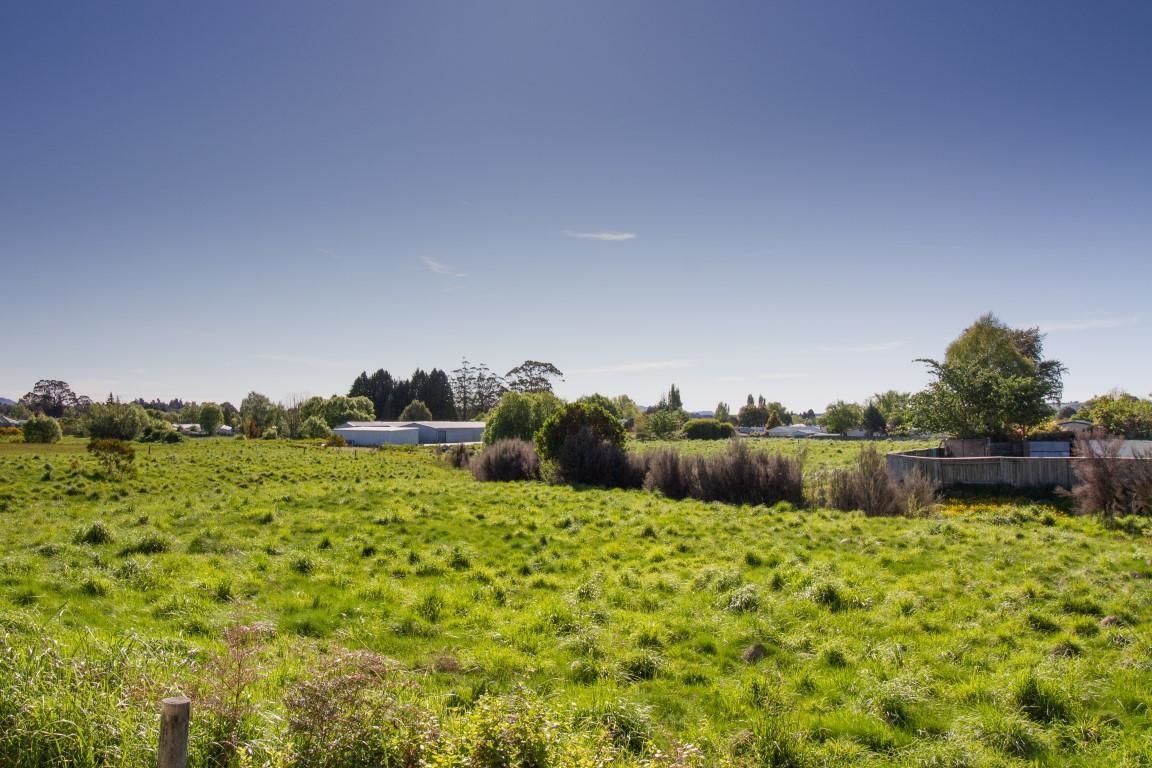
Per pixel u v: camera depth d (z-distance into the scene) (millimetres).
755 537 17266
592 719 6695
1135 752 6359
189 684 5746
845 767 6195
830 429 104562
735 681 8211
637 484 30953
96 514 20031
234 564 13195
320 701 5086
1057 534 17359
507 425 48219
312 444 73500
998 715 6961
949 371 37125
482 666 8445
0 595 9992
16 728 4906
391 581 12406
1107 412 50281
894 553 14789
